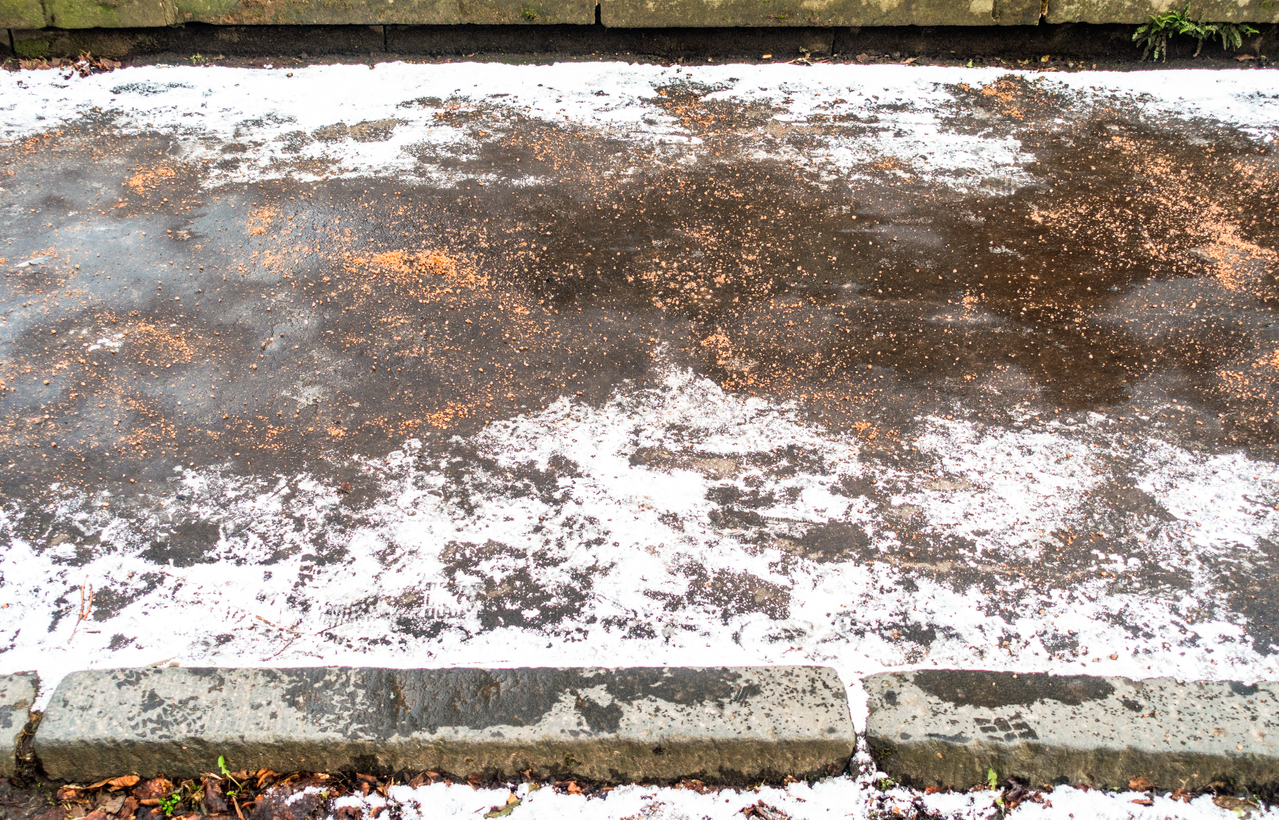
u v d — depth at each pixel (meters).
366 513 2.93
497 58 6.33
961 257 4.32
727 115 5.69
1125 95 5.96
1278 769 2.24
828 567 2.78
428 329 3.78
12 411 3.27
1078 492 3.04
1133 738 2.26
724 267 4.24
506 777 2.32
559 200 4.76
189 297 3.91
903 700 2.36
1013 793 2.28
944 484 3.07
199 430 3.23
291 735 2.27
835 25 6.30
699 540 2.86
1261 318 3.87
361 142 5.25
